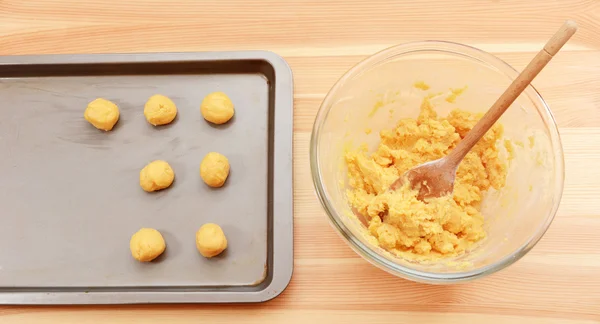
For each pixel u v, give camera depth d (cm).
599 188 71
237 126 75
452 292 69
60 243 72
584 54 76
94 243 72
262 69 77
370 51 77
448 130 69
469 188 69
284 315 69
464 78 71
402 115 73
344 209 68
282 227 70
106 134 75
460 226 67
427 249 66
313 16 78
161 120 74
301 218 72
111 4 79
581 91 75
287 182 71
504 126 70
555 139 66
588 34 76
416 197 67
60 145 75
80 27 79
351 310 69
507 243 66
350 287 70
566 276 69
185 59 76
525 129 69
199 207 72
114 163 74
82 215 73
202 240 69
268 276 70
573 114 74
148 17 79
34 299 69
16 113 76
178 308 69
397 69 70
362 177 70
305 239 71
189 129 75
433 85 72
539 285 69
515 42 77
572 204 71
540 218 65
